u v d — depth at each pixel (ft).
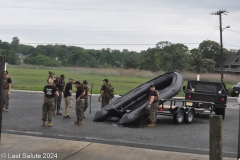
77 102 40.06
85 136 33.47
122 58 444.55
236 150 30.04
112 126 40.27
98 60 416.87
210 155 19.52
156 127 41.04
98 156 25.68
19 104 58.85
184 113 44.86
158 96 41.37
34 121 41.34
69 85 45.21
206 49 281.33
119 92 96.17
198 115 54.49
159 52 269.44
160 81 51.57
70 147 27.94
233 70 269.85
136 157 25.59
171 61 260.42
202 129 40.65
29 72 201.98
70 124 40.24
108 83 49.73
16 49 532.32
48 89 38.06
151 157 25.67
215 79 192.75
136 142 31.68
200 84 53.83
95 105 63.16
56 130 36.04
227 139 35.24
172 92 46.39
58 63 362.12
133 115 40.52
